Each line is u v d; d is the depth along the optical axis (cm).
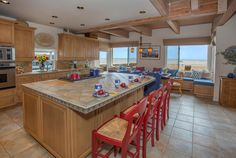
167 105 331
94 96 179
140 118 165
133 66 836
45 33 536
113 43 879
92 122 201
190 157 206
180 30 675
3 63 369
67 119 169
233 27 440
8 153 209
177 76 683
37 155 205
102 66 860
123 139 144
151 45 754
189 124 308
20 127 285
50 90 211
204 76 639
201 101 479
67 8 355
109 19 449
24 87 243
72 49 592
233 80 417
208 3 344
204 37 620
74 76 304
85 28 588
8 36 378
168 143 239
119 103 259
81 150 186
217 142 244
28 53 451
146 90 479
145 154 196
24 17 432
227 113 373
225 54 455
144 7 346
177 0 371
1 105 375
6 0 309
